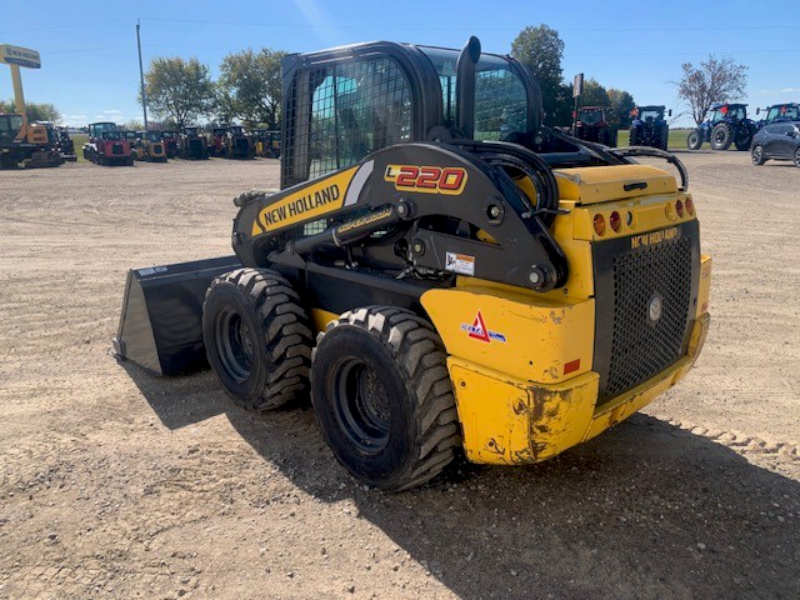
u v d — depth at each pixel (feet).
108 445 13.16
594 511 10.86
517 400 9.21
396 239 11.98
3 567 9.57
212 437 13.51
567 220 9.31
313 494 11.45
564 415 9.14
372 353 10.56
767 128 80.43
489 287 10.08
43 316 22.22
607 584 9.23
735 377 16.66
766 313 21.91
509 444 9.55
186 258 32.01
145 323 16.24
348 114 12.94
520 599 9.00
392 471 10.77
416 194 10.73
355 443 11.54
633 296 10.07
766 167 77.82
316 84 13.65
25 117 109.09
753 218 41.86
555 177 9.49
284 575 9.45
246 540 10.21
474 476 11.92
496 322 9.45
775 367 17.31
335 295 13.34
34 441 13.29
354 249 13.01
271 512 10.95
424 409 10.20
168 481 11.82
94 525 10.54
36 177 83.15
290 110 14.25
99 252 33.71
